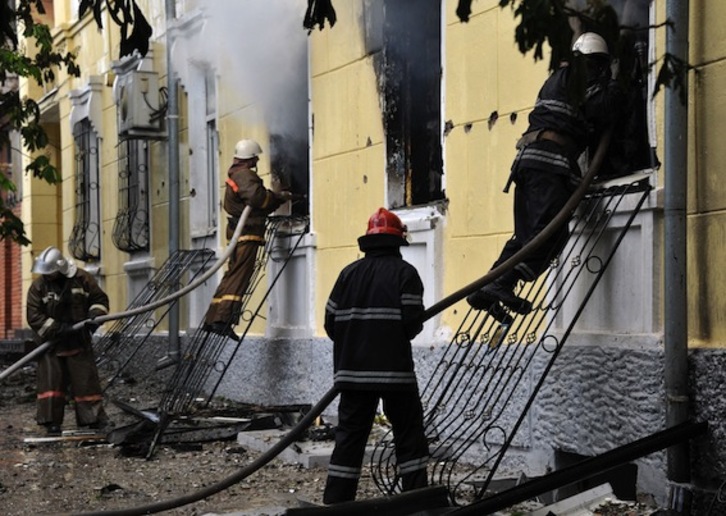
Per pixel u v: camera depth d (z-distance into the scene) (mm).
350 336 6684
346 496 6707
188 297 14375
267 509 6992
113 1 5402
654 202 6797
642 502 6711
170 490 7934
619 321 7199
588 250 7441
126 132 15062
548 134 6973
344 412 6777
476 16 8656
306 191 12117
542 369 7754
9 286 25031
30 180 22672
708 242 6477
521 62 8094
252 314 12555
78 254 19484
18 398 14094
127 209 16703
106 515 6230
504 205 8305
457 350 7840
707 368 6363
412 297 6613
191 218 14375
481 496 6723
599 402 7215
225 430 10125
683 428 6266
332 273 10773
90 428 11109
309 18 5746
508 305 7184
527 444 7910
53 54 14133
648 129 7117
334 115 10781
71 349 10914
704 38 6523
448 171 9039
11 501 7680
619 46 4180
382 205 9914
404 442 6734
